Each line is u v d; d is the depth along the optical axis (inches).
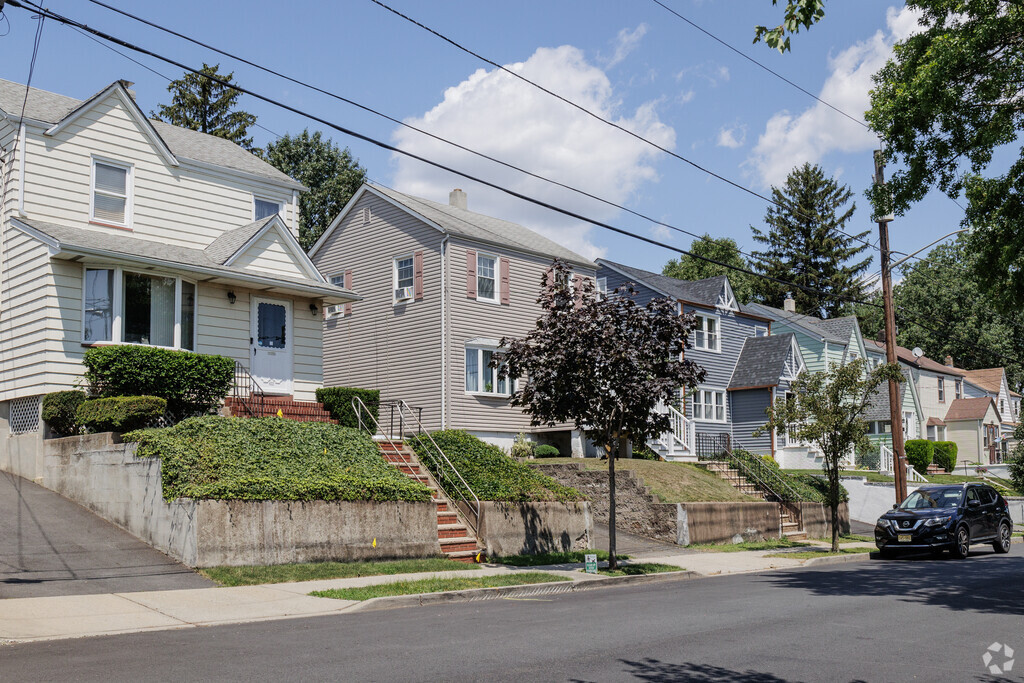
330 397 892.0
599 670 315.3
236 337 869.2
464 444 831.7
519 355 672.4
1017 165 641.6
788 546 936.3
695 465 1142.3
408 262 1220.5
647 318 665.0
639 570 676.1
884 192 690.2
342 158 1991.9
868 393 868.0
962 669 325.1
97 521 611.8
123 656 331.9
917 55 654.5
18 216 781.9
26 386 746.8
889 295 1023.0
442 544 684.1
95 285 761.6
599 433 689.6
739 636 392.8
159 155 906.7
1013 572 686.5
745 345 1680.6
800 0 321.1
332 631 396.5
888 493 1285.7
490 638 380.2
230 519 551.8
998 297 666.8
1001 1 606.5
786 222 2994.6
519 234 1373.0
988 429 2304.4
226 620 424.2
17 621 398.0
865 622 435.8
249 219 997.8
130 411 637.3
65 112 855.1
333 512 608.1
